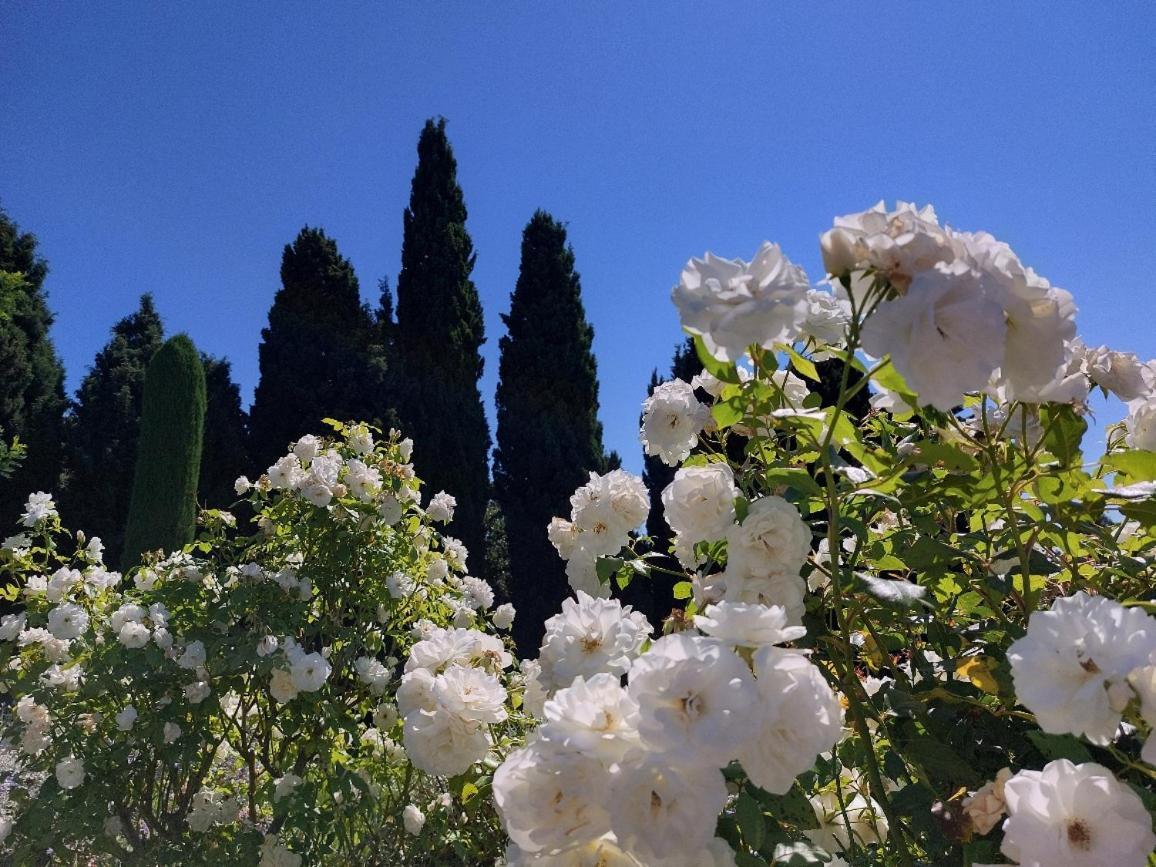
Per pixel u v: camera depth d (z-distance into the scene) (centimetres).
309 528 379
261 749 367
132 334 1756
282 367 1240
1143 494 117
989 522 150
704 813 79
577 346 1309
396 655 425
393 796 338
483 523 1202
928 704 133
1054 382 113
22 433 1450
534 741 91
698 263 103
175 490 853
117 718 327
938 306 89
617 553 181
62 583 351
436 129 1356
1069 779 81
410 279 1296
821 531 160
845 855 136
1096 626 82
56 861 340
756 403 129
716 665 82
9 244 1603
